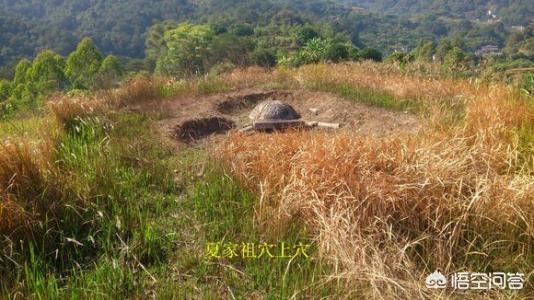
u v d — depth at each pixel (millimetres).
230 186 4062
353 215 3234
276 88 9297
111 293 2779
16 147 3555
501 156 4129
